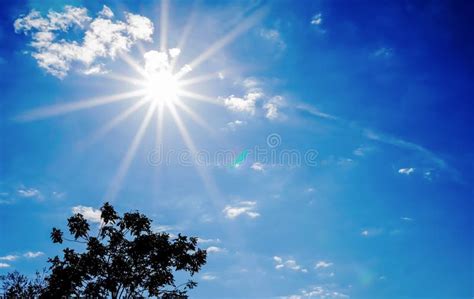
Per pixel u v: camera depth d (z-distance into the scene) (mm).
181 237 19172
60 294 17188
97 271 18188
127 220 18828
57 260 18250
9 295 22203
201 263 19000
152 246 18188
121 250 18938
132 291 17859
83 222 18922
